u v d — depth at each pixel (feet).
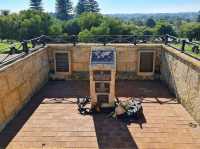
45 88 40.37
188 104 30.17
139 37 44.62
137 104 30.01
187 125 27.30
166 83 40.29
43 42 43.27
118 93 37.32
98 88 30.53
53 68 44.62
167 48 38.88
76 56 43.16
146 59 42.91
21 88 32.17
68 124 27.86
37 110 31.68
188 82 29.96
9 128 27.07
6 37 243.81
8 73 28.22
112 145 23.65
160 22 321.32
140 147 23.22
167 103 33.53
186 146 23.32
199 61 28.25
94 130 26.48
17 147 23.44
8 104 28.32
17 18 255.91
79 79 44.37
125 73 43.83
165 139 24.56
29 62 34.88
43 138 25.00
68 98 35.76
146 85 41.06
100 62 29.35
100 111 30.91
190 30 263.90
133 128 26.81
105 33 237.66
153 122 28.12
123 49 42.47
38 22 245.86
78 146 23.58
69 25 278.26
